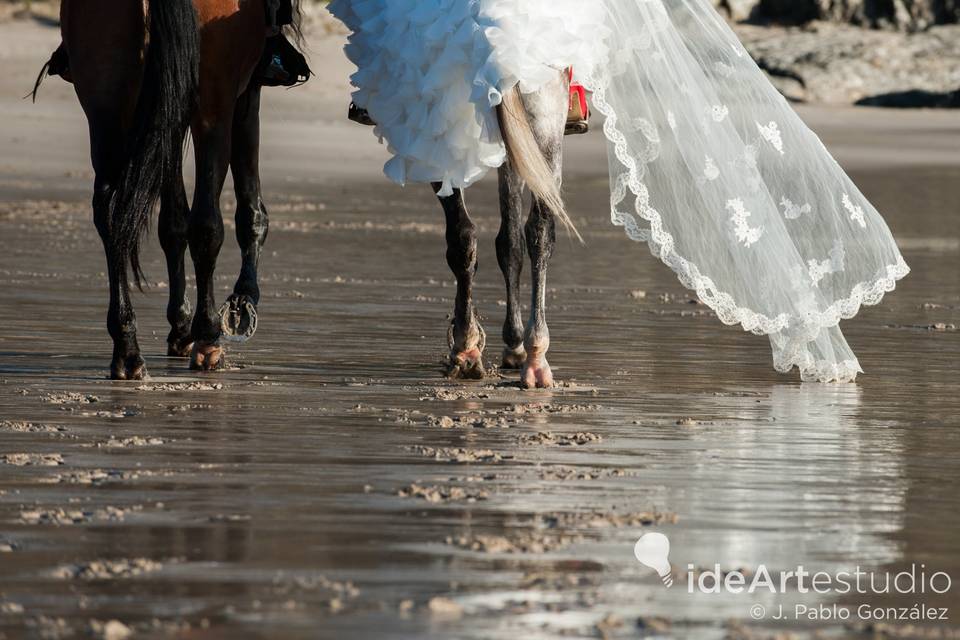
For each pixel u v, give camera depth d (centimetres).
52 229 2648
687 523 804
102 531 770
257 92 1398
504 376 1342
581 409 1155
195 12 1182
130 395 1177
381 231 2783
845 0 8700
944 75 7725
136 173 1179
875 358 1490
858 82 7656
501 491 866
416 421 1090
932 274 2325
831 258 1379
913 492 890
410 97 1252
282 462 939
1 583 682
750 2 8881
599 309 1842
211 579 691
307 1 7588
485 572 707
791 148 1397
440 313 1758
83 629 621
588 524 796
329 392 1216
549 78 1184
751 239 1347
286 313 1717
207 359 1315
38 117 5203
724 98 1389
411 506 829
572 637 622
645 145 1321
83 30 1205
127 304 1238
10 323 1567
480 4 1195
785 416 1146
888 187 4041
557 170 1221
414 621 636
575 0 1224
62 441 995
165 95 1170
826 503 856
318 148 4753
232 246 2461
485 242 2689
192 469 916
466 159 1248
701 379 1332
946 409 1194
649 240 1321
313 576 697
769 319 1348
